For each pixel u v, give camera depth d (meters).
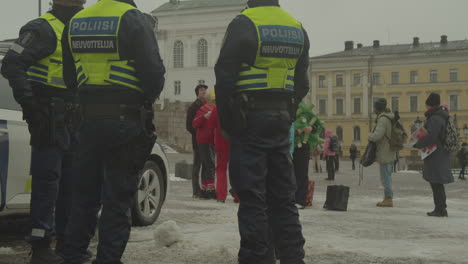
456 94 81.44
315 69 87.25
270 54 4.06
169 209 8.80
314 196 12.05
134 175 3.93
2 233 6.25
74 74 4.17
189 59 83.44
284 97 4.16
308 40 4.35
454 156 33.72
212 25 82.38
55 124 4.66
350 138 85.69
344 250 5.61
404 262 5.15
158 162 7.41
